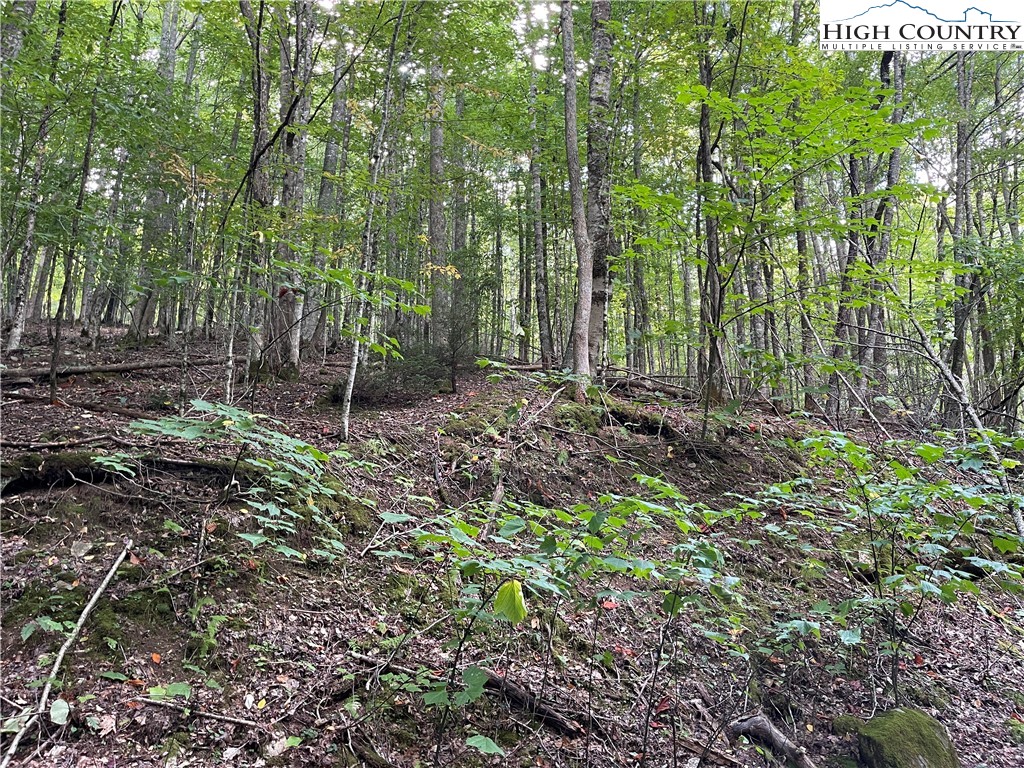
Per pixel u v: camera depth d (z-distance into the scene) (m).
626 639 4.03
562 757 3.06
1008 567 3.36
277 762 2.66
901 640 4.18
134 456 3.99
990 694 4.28
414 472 5.43
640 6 9.38
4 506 3.44
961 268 5.75
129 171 9.70
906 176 12.34
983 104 13.76
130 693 2.74
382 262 11.15
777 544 5.43
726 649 4.12
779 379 7.30
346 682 3.12
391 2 6.85
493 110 11.41
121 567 3.29
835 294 6.58
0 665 2.67
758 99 4.86
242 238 5.60
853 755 3.44
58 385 6.66
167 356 9.72
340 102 10.84
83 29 6.28
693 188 6.24
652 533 5.09
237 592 3.42
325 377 9.13
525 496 5.45
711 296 6.94
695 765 3.19
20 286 8.28
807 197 10.46
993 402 9.90
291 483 4.09
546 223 13.80
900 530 4.17
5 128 6.43
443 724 2.96
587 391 7.44
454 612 3.10
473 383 9.07
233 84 12.70
